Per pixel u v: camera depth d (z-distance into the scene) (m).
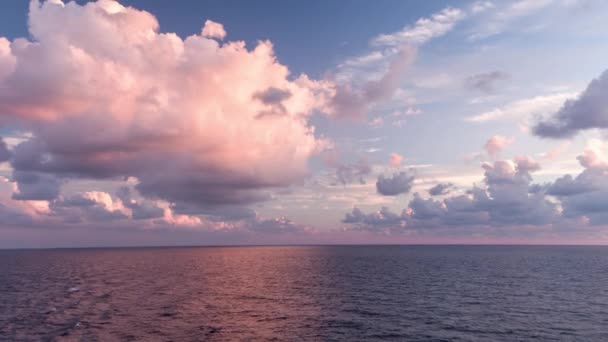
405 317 44.28
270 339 35.78
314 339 35.75
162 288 70.19
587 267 113.94
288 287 70.69
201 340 35.44
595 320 42.75
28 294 62.75
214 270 111.06
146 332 38.03
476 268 111.06
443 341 35.00
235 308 49.94
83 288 70.44
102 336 36.59
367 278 85.12
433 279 82.50
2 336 36.56
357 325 40.66
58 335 36.94
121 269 116.31
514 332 37.91
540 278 83.88
